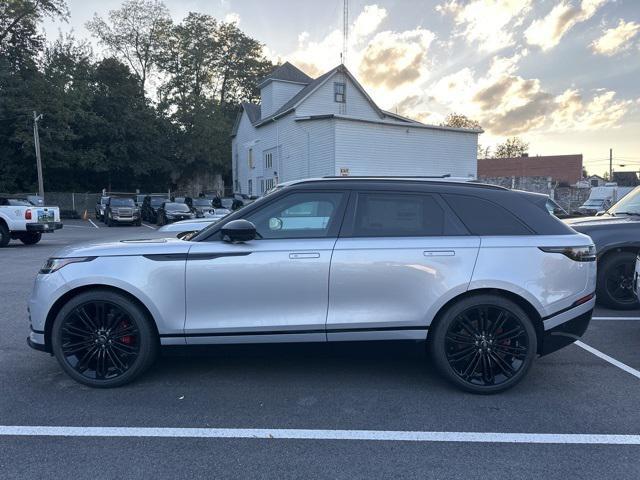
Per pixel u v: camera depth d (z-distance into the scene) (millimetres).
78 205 40000
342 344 3994
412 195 4113
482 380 4008
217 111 48031
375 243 3941
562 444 3201
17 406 3750
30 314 4117
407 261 3902
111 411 3672
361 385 4207
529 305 3973
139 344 4008
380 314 3934
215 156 48156
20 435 3297
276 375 4434
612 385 4199
